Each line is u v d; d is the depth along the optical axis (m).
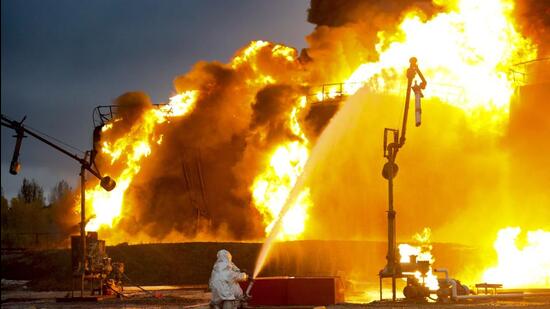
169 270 41.25
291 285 21.91
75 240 28.66
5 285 40.75
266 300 21.86
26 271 43.91
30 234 74.94
